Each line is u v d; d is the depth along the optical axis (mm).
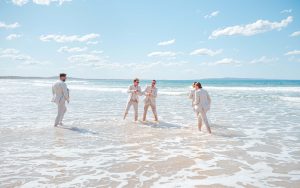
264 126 10438
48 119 11773
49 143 7590
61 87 10094
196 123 11102
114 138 8312
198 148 7195
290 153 6707
